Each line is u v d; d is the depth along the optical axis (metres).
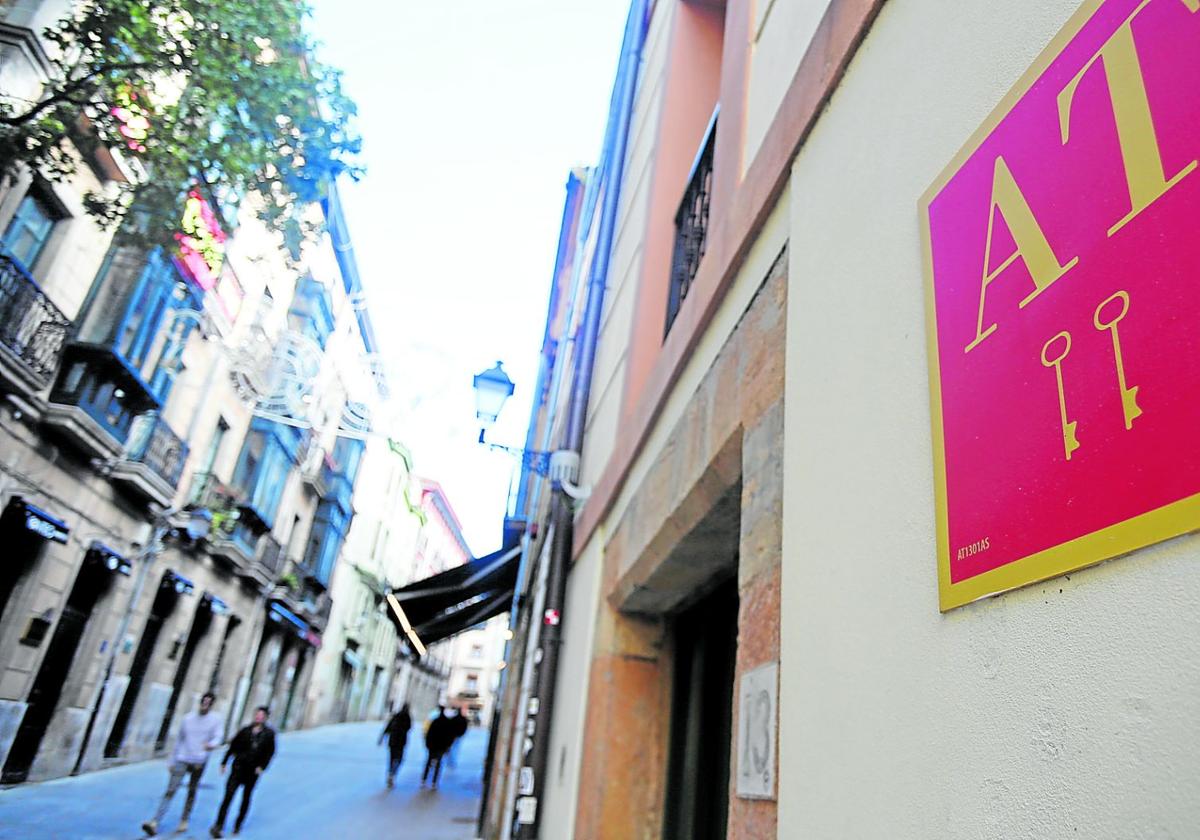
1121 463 0.83
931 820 1.07
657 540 3.45
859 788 1.28
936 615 1.15
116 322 11.25
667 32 5.98
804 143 2.16
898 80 1.63
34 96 8.65
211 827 9.43
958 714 1.06
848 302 1.68
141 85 5.90
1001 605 1.01
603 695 4.25
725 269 2.71
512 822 5.62
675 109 5.36
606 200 7.20
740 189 2.74
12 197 9.49
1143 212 0.86
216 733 9.22
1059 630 0.90
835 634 1.47
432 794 15.48
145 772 13.77
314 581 26.44
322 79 6.01
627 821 3.94
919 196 1.44
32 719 11.40
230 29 5.50
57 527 10.65
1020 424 1.01
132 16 5.46
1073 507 0.89
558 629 6.03
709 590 3.79
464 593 9.99
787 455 1.88
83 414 10.77
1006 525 1.01
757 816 1.75
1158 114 0.86
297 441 22.25
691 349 3.18
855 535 1.46
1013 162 1.13
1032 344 1.02
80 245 10.73
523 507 9.99
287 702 27.08
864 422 1.50
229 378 16.41
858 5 1.87
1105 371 0.88
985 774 0.98
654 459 3.69
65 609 12.04
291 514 24.19
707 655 3.76
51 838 7.99
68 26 5.71
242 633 20.42
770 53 2.88
